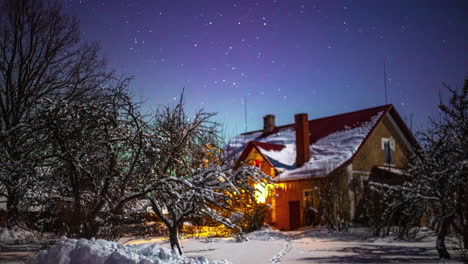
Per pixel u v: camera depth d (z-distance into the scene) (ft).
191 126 42.42
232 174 40.50
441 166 49.75
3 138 38.47
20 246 47.70
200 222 69.67
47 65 72.74
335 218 81.92
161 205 40.29
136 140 39.29
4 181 36.42
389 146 106.01
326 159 96.32
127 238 58.44
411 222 67.26
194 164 48.70
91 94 63.62
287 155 107.96
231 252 49.52
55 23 74.33
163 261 27.43
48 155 36.83
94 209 36.11
